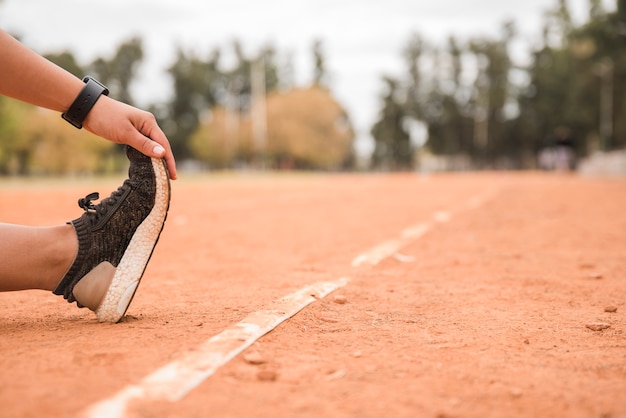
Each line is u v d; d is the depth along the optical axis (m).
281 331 2.28
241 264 4.26
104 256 2.36
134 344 2.00
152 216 2.38
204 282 3.52
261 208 9.88
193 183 24.20
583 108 55.25
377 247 5.02
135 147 2.37
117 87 73.12
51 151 45.84
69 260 2.33
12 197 12.54
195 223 7.41
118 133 2.34
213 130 70.81
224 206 10.34
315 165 81.88
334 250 4.99
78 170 49.56
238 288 3.28
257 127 66.00
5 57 2.20
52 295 3.16
